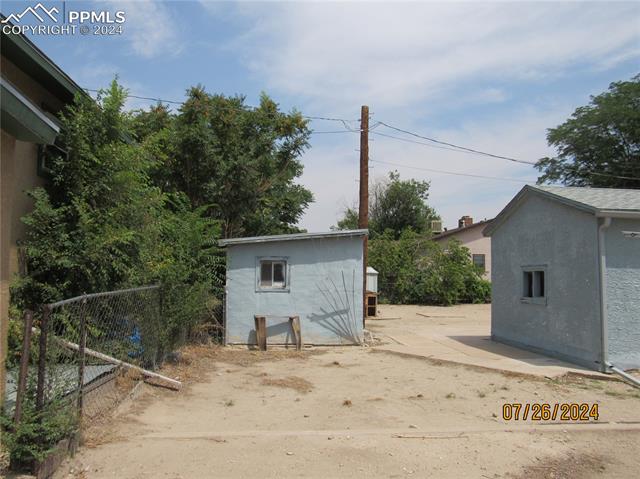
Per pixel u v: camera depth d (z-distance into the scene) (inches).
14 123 182.4
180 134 605.9
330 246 499.8
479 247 1392.7
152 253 365.4
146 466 177.2
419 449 203.2
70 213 302.5
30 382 168.2
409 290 1133.1
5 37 273.6
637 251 378.3
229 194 662.5
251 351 461.7
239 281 492.1
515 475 182.2
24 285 278.8
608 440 221.1
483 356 432.5
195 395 290.4
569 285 408.2
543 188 453.4
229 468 178.4
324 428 231.5
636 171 1105.4
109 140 326.3
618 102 1112.8
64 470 170.9
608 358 364.2
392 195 1790.1
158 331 337.4
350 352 461.1
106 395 253.4
